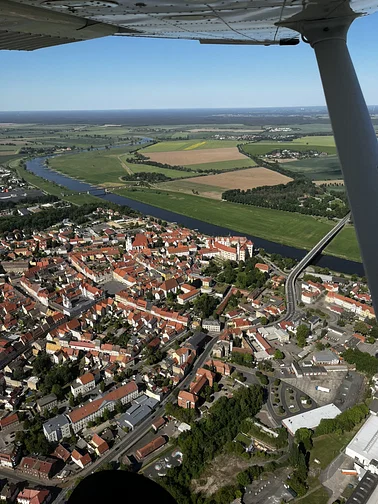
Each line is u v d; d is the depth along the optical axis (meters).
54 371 127.38
